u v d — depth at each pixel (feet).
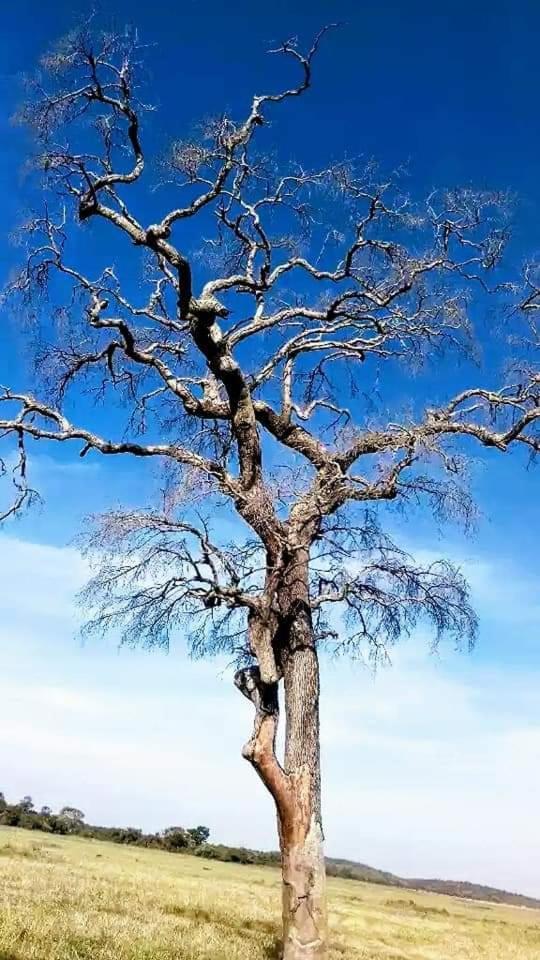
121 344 52.95
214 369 48.14
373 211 51.13
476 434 50.31
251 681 43.14
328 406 57.21
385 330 54.34
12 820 257.34
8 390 49.57
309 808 41.19
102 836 265.75
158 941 45.73
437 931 113.19
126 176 47.50
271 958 48.55
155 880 106.22
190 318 47.65
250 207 51.88
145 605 45.62
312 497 46.62
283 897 40.55
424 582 47.37
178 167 49.80
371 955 71.56
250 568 44.68
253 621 44.01
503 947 106.01
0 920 41.83
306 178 52.24
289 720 43.11
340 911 119.85
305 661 43.83
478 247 52.80
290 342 53.47
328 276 52.49
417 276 52.60
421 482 46.60
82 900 63.98
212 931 57.62
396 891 249.55
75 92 46.44
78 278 52.21
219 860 260.21
